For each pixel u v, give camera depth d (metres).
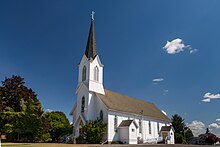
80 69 54.16
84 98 51.25
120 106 54.62
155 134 65.62
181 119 92.44
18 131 41.53
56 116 54.97
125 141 49.44
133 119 54.66
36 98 46.97
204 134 86.38
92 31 56.91
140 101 72.50
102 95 53.28
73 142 46.22
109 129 48.19
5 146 29.14
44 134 47.34
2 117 42.25
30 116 42.72
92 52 54.44
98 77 54.00
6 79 46.91
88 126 46.59
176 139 76.00
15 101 45.72
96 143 45.41
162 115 74.06
